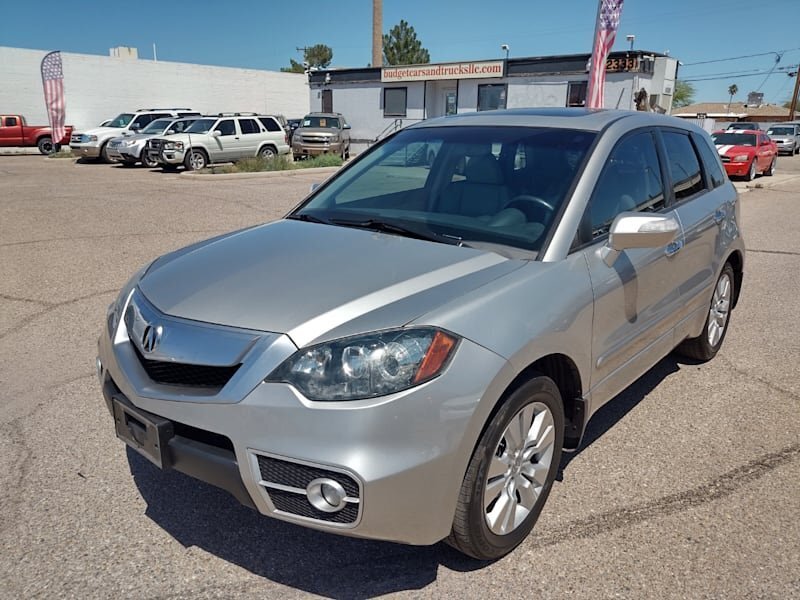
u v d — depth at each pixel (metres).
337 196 3.94
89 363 4.76
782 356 5.25
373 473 2.23
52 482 3.29
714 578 2.70
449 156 3.78
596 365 3.16
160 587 2.60
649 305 3.66
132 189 15.03
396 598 2.58
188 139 20.56
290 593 2.59
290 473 2.31
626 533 2.99
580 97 23.77
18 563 2.71
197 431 2.50
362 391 2.27
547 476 2.96
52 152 29.47
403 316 2.43
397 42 57.50
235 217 11.08
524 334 2.59
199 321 2.55
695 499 3.26
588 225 3.19
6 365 4.70
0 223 10.07
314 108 31.89
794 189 18.23
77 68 33.78
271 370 2.33
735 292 5.35
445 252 2.98
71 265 7.51
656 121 4.20
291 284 2.68
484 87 26.23
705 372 4.92
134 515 3.05
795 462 3.62
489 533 2.66
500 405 2.58
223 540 2.90
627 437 3.90
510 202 3.33
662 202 3.98
